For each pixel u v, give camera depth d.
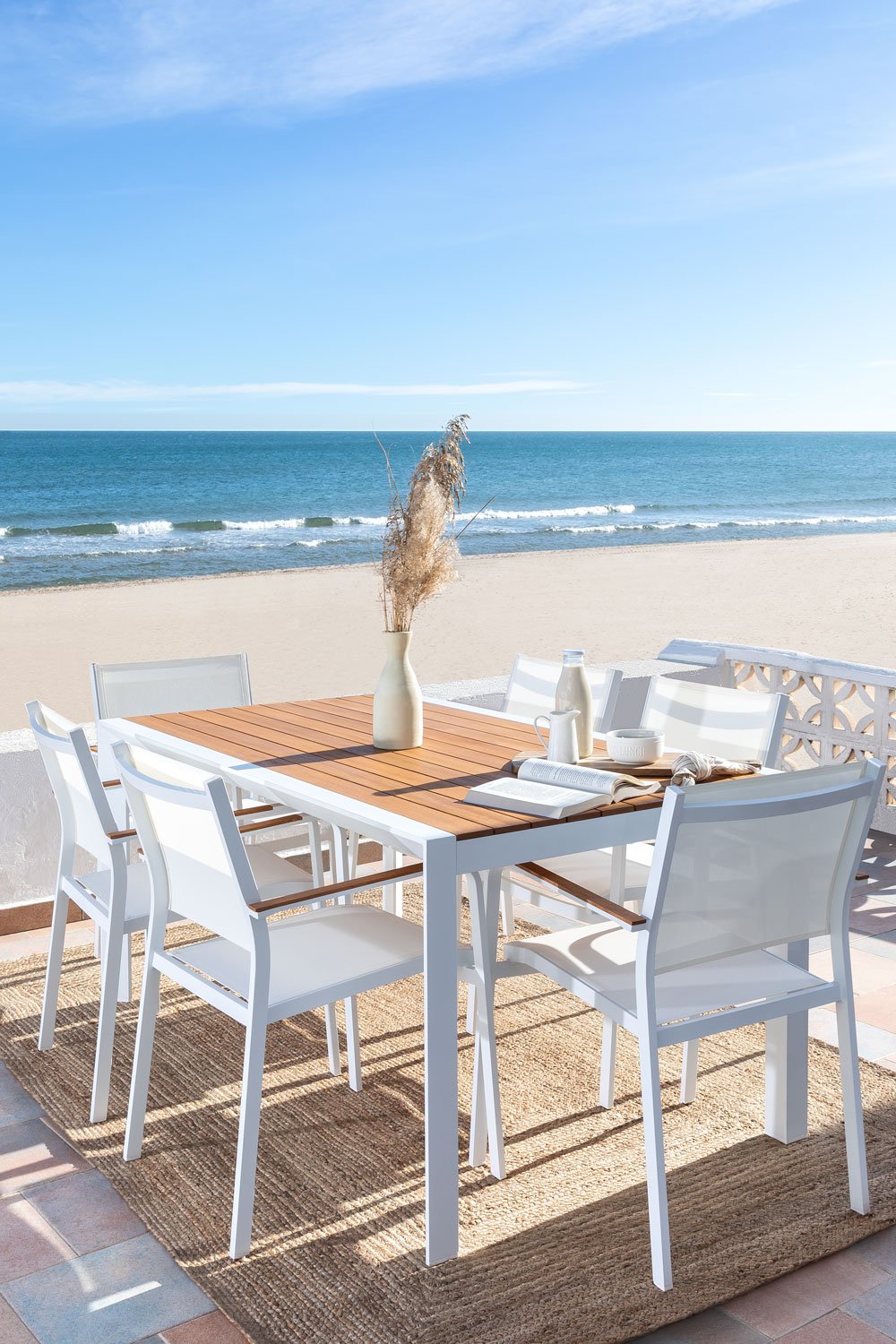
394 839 2.30
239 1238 2.28
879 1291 2.21
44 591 21.00
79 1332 2.09
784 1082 2.69
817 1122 2.81
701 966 2.45
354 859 3.93
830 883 2.38
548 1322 2.09
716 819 2.12
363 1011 3.50
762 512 40.00
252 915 2.24
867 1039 3.24
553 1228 2.38
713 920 2.22
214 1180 2.57
